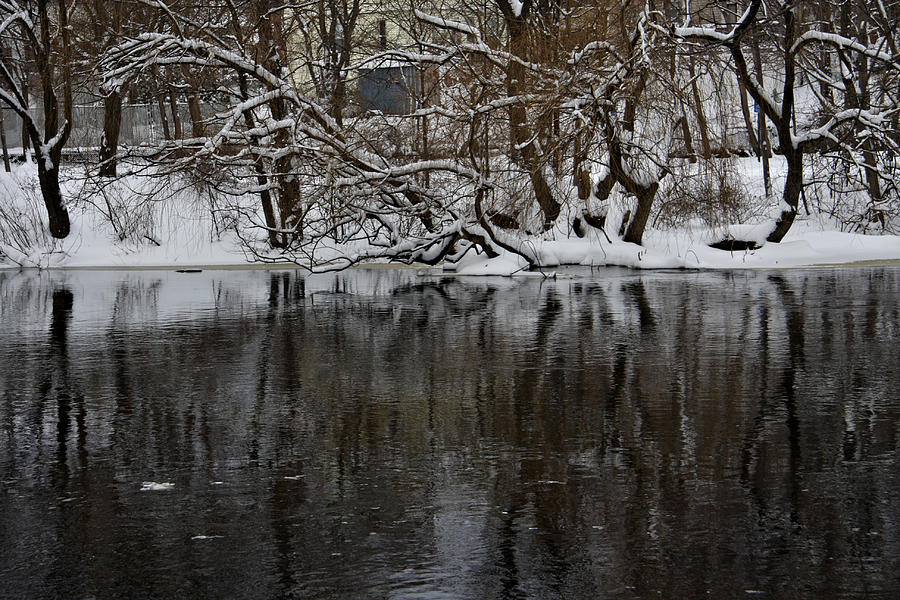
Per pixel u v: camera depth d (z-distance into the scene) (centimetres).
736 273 2936
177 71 3662
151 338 1680
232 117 2692
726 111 3005
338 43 3991
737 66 3262
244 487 815
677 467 862
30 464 894
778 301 2153
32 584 619
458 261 3073
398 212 2792
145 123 4772
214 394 1196
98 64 3027
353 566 641
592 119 2680
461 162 2833
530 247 3012
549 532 701
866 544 673
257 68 2797
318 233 2853
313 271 2897
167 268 3503
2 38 3872
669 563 642
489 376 1299
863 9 3766
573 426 1014
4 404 1147
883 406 1095
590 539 687
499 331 1725
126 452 932
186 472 861
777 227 3325
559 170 2758
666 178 3212
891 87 3484
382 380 1278
